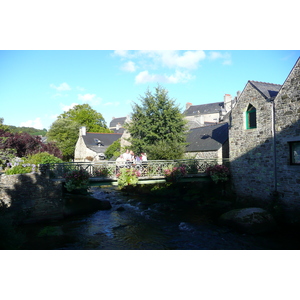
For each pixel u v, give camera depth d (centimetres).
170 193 1700
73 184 1128
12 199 1052
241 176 1333
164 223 1114
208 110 5472
